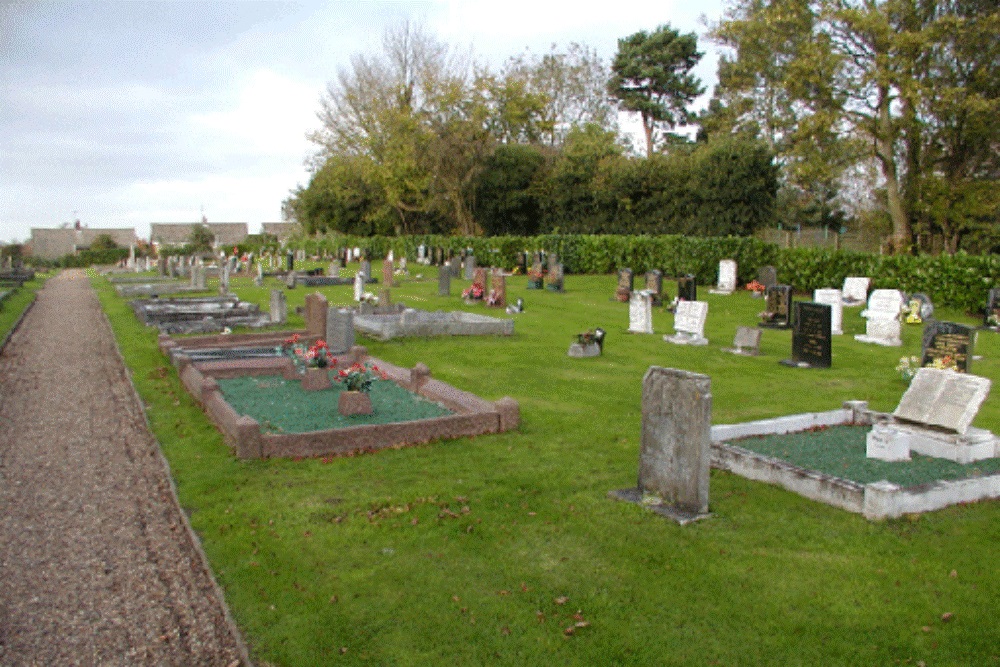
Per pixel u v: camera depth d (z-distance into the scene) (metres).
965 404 8.78
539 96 51.88
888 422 9.57
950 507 7.29
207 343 17.23
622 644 5.01
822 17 29.19
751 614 5.37
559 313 24.31
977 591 5.66
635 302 20.23
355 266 49.22
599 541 6.59
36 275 56.19
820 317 15.36
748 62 36.69
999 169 33.72
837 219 52.09
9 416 11.41
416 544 6.55
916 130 30.95
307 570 6.06
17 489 8.18
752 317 23.77
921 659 4.81
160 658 5.04
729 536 6.66
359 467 8.63
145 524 7.22
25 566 6.33
